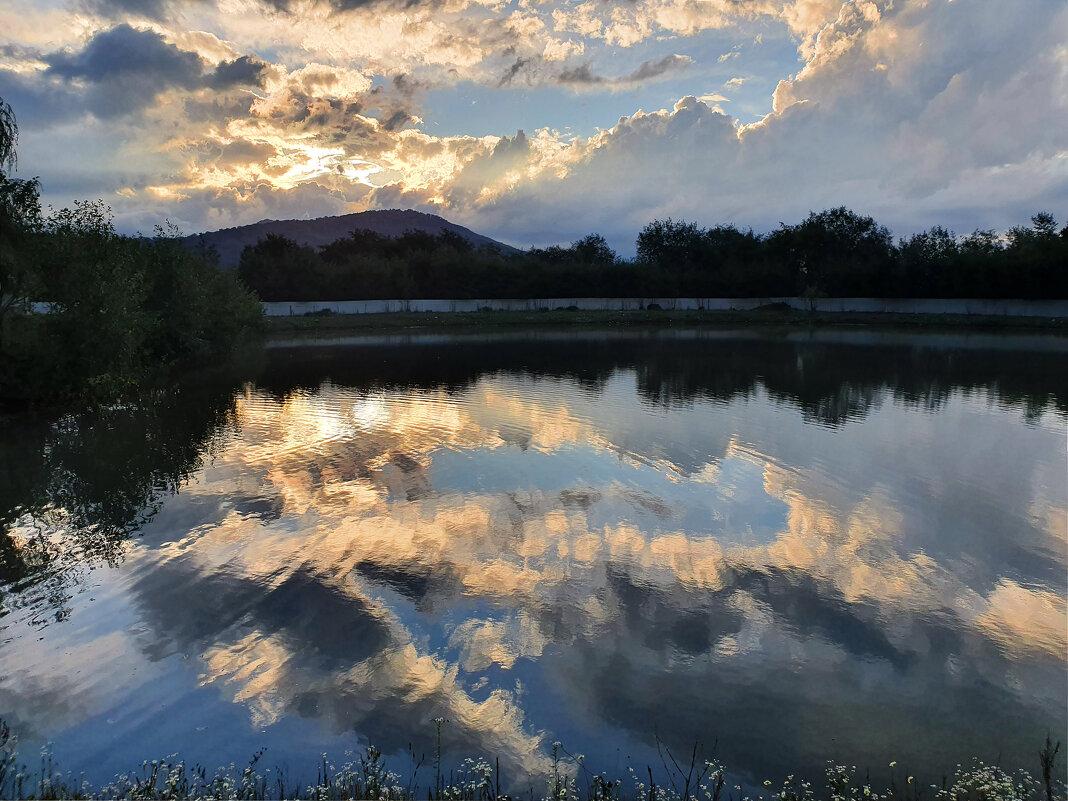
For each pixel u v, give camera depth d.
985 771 5.18
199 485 12.74
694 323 62.22
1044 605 8.02
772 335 48.41
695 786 5.15
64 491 12.45
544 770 5.36
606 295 76.19
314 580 8.66
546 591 8.34
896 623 7.61
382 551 9.56
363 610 7.89
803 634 7.38
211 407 20.98
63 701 6.24
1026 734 5.77
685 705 6.17
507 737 5.75
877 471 13.35
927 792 5.06
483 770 5.30
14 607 8.06
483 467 13.78
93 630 7.50
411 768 5.38
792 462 14.02
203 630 7.47
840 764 5.42
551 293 76.06
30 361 20.48
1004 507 11.27
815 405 20.45
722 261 82.50
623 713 6.05
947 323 57.62
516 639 7.25
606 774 5.30
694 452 14.86
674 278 76.19
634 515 10.95
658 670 6.71
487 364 31.80
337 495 12.05
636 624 7.57
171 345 30.34
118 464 14.30
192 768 5.37
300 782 5.19
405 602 8.08
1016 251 63.34
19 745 5.64
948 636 7.34
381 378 27.25
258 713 6.07
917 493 12.00
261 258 70.62
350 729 5.86
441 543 9.84
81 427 18.20
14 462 14.56
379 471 13.59
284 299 69.38
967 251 67.25
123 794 4.99
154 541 10.02
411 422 18.34
